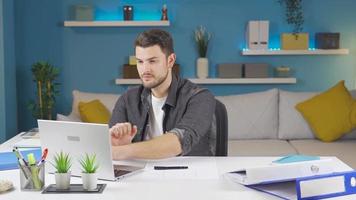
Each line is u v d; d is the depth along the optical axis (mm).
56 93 4508
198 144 2240
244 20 4672
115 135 2057
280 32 4684
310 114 4113
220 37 4691
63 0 4637
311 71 4723
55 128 1769
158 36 2086
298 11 4633
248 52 4547
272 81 4609
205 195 1584
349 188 1573
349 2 4648
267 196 1568
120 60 4715
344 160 3516
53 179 1792
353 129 4117
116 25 4539
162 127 2254
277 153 3734
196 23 4676
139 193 1610
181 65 4711
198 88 2250
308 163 1697
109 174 1746
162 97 2254
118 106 2393
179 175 1829
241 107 4230
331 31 4684
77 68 4719
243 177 1715
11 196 1594
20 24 4648
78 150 1761
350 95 4176
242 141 4133
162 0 4645
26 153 2205
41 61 4613
